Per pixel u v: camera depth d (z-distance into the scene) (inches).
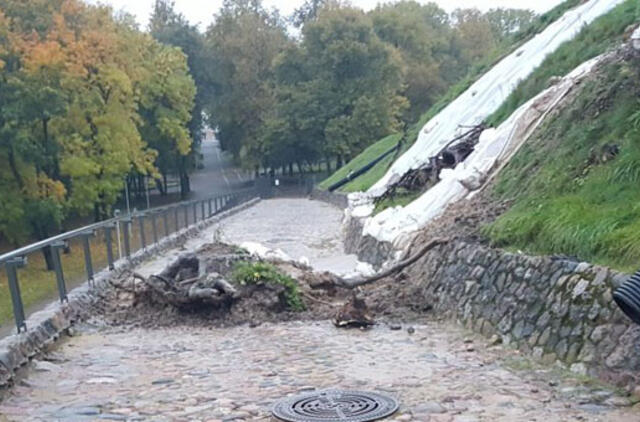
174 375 291.1
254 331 394.3
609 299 258.7
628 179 346.3
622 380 233.9
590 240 301.1
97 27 1455.5
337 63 2571.4
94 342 368.2
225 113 2994.6
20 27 1336.1
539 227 356.8
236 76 2957.7
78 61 1348.4
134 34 1791.3
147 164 1708.9
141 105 1988.2
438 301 414.0
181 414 232.5
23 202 1286.9
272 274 450.0
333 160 3051.2
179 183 3031.5
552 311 291.0
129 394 261.9
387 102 2568.9
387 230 637.9
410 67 2925.7
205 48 3107.8
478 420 213.9
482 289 363.3
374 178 1429.6
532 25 1183.6
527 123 592.4
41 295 366.6
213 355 331.6
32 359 308.0
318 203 1955.0
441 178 693.9
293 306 441.7
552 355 276.4
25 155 1272.1
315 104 2583.7
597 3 874.1
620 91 440.5
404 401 238.5
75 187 1422.2
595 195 355.6
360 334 366.9
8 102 1257.4
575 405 223.0
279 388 263.1
